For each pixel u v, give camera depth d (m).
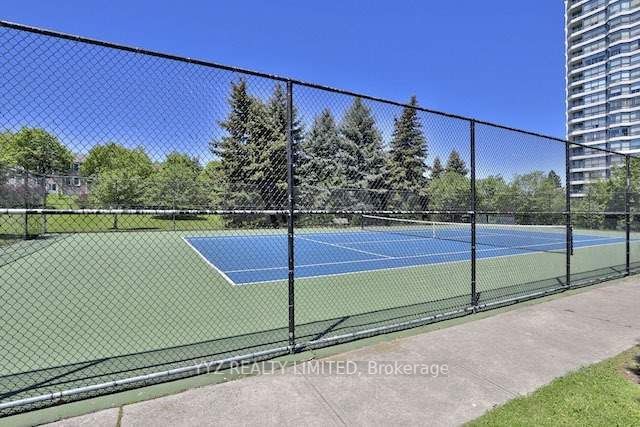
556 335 4.93
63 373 3.77
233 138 6.41
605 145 68.88
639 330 5.12
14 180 13.21
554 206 9.54
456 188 8.06
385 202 8.41
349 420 2.97
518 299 6.68
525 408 3.12
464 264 11.00
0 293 7.11
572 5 74.25
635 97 64.75
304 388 3.48
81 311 5.95
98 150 5.23
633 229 21.42
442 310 6.10
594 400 3.25
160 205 7.61
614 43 67.25
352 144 8.02
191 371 3.77
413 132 7.77
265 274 9.23
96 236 16.58
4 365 3.96
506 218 17.17
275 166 7.19
